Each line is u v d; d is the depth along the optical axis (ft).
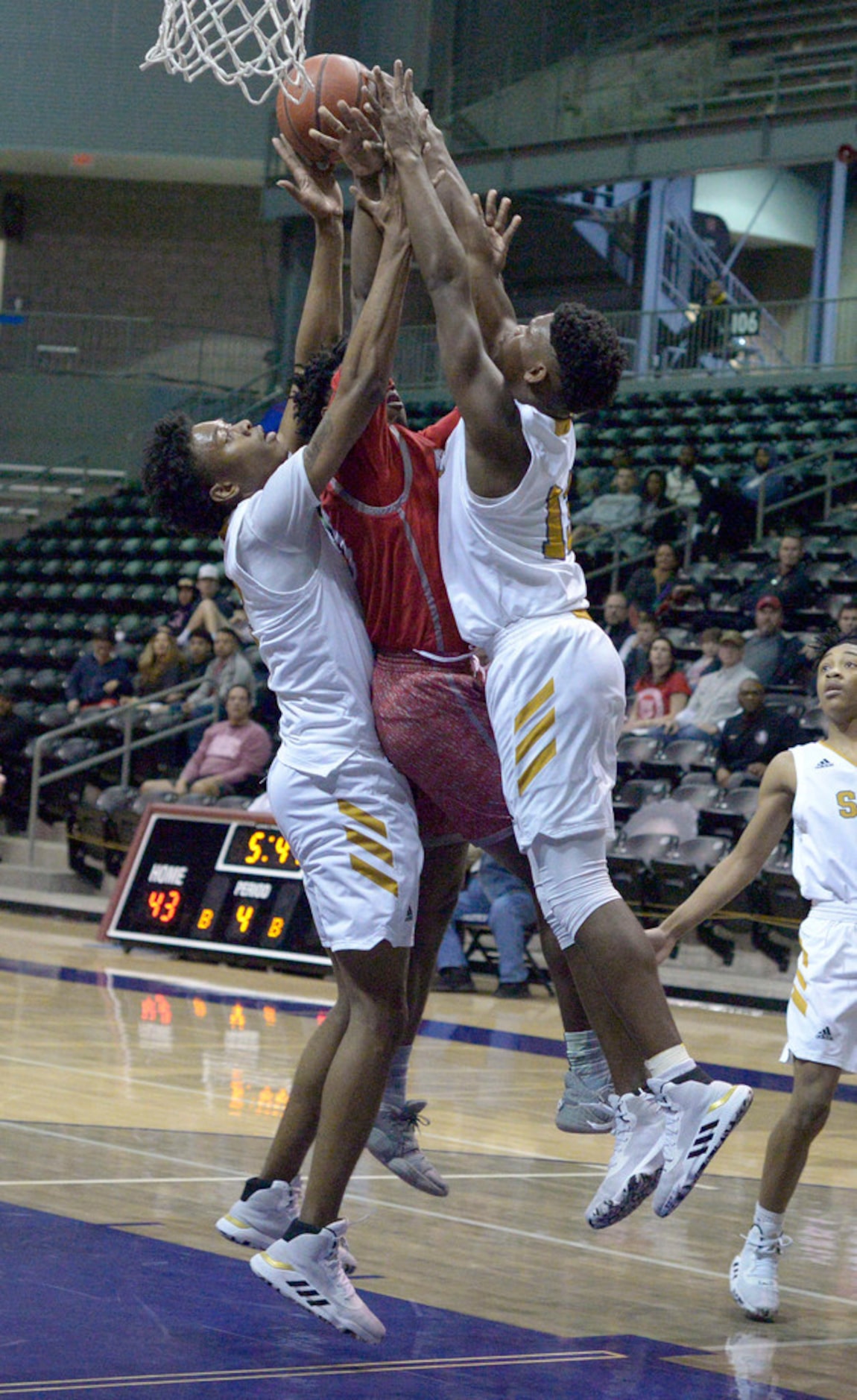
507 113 63.62
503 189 63.16
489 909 32.09
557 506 11.05
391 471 11.34
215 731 38.04
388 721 11.48
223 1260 12.67
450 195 11.41
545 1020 28.30
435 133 11.51
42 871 41.11
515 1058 23.94
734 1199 16.39
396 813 11.50
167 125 70.13
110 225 75.36
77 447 66.64
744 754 34.32
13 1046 22.08
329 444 11.02
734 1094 10.52
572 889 10.91
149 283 75.31
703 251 71.31
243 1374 9.91
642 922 32.81
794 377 60.80
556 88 62.85
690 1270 13.51
